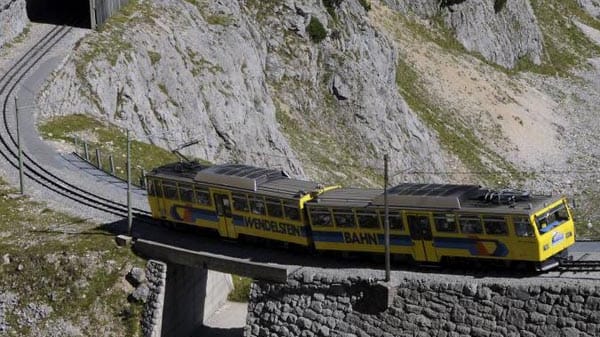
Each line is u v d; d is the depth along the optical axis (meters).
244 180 61.69
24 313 65.44
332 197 59.12
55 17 112.69
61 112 93.81
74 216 72.50
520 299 52.12
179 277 65.81
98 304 64.69
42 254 67.25
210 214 63.62
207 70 110.31
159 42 106.56
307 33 132.75
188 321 67.56
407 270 56.72
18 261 67.38
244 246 63.25
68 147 87.19
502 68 177.25
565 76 183.62
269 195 60.25
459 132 149.75
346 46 136.88
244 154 110.19
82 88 96.75
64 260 66.62
